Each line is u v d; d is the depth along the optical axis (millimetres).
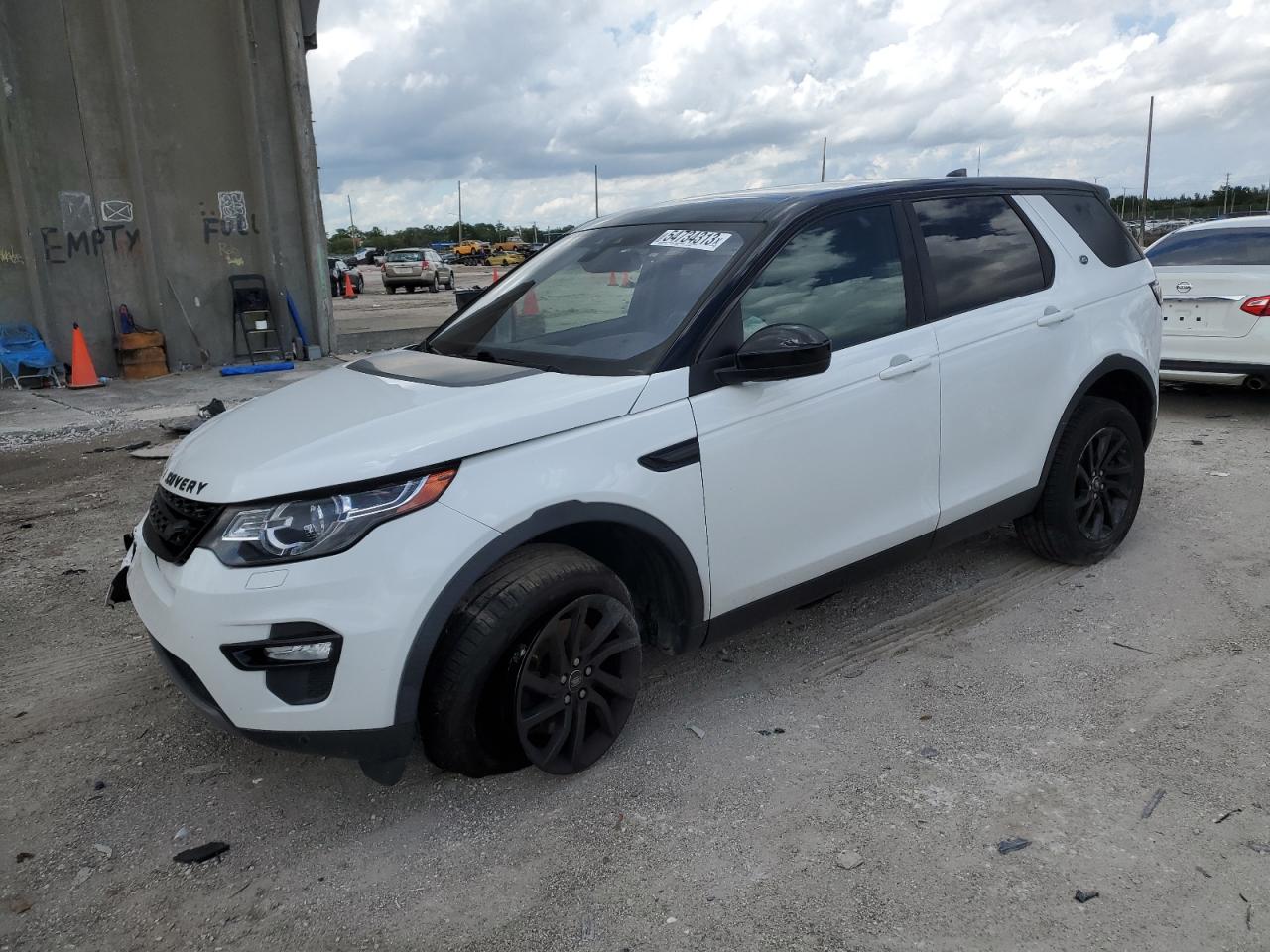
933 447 3869
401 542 2666
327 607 2605
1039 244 4410
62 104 11484
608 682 3131
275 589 2598
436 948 2451
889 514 3779
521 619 2826
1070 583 4613
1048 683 3682
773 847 2783
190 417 9344
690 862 2736
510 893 2637
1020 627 4172
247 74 12398
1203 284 7836
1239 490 5984
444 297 32125
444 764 2980
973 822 2859
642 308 3473
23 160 11273
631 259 3750
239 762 3338
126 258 12164
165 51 12008
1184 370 8016
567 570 2920
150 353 12172
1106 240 4801
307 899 2646
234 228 12859
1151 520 5480
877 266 3787
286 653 2648
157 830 2971
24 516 6320
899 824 2863
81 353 11391
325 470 2682
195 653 2691
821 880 2639
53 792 3178
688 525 3182
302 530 2629
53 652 4246
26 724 3625
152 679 3969
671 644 3395
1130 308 4719
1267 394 9000
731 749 3303
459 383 3223
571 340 3521
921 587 4629
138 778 3250
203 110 12391
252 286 13023
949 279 4000
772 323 3432
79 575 5176
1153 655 3873
